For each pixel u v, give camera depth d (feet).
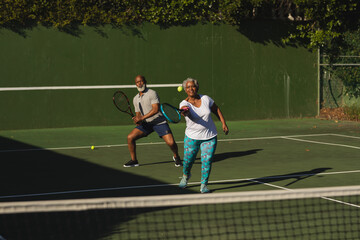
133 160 39.88
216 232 22.49
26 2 66.64
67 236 22.00
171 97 73.72
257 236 21.89
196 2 73.20
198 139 29.76
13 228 23.18
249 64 76.95
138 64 72.23
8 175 36.60
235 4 73.87
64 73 69.46
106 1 70.13
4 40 66.95
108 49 70.95
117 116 71.82
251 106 77.41
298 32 78.74
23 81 68.03
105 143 53.78
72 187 32.50
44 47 68.54
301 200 27.91
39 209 17.58
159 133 38.96
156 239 21.59
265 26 77.25
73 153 46.75
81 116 70.44
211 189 31.63
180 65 73.87
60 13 68.18
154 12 71.67
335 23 77.41
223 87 75.92
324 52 80.38
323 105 81.00
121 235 22.11
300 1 75.41
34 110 68.64
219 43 75.36
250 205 26.94
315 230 22.68
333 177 35.14
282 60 78.43
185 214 25.32
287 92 78.95
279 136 58.29
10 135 61.98
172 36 73.36
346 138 55.93
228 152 46.68
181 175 36.06
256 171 37.58
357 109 76.84
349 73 80.94
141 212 25.71
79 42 69.82
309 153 45.73
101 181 34.27
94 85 70.69
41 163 41.47
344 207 26.43
